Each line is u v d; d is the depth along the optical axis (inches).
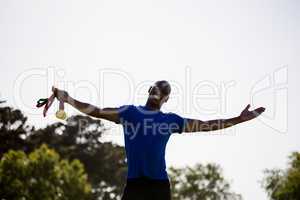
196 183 5022.1
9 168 3319.4
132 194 367.6
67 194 3472.0
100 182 5137.8
